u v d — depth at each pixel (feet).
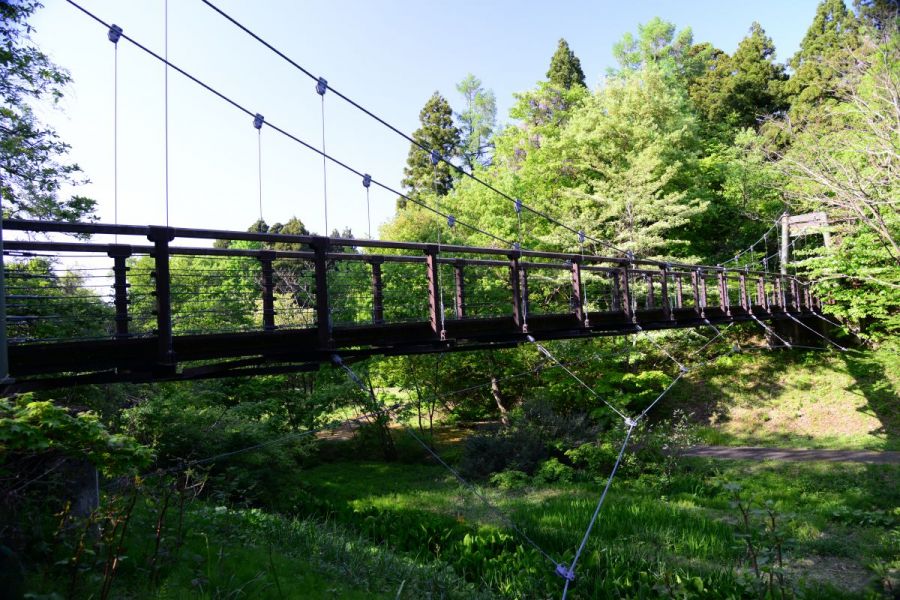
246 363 16.01
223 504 21.57
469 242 52.65
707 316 40.68
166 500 12.69
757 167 64.64
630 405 51.78
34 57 22.74
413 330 19.56
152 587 11.05
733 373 54.95
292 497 25.84
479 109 111.75
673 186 62.44
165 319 13.33
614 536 23.06
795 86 84.84
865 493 28.55
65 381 13.42
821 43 84.89
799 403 48.85
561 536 21.22
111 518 10.79
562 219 54.60
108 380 14.03
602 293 52.44
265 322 15.78
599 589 16.48
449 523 22.56
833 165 39.58
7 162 22.34
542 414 40.29
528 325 24.47
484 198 57.72
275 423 34.45
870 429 43.57
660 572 17.98
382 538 21.18
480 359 47.67
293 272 44.34
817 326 58.29
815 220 56.39
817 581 18.03
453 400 51.93
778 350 57.16
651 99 61.31
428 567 17.13
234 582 12.17
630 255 35.12
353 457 44.86
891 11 50.01
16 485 10.70
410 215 60.44
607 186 55.93
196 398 29.55
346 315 41.60
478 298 45.55
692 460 37.96
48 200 22.82
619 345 49.19
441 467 40.42
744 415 49.37
